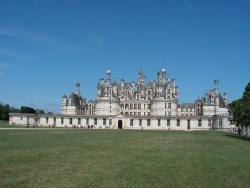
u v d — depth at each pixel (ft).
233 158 123.54
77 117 647.15
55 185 71.92
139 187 72.18
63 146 157.89
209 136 310.24
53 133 295.69
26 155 118.01
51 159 109.19
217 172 91.40
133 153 133.59
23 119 637.71
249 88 377.91
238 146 183.73
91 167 95.14
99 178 80.02
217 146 181.57
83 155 122.42
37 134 266.98
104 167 95.66
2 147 145.18
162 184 75.61
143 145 177.47
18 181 74.28
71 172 86.58
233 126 560.61
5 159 106.01
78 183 74.33
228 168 98.53
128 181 77.61
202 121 604.90
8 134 255.91
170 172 90.12
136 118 627.87
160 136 290.76
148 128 622.13
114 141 205.05
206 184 76.64
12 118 639.35
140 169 93.76
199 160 115.44
